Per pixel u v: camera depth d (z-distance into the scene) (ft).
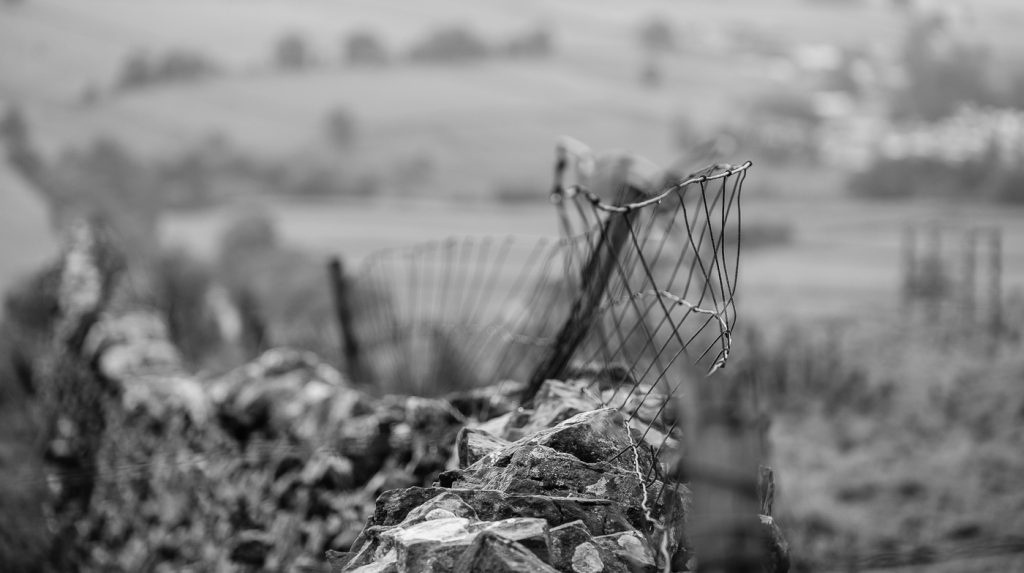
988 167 465.06
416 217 486.79
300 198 521.24
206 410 23.18
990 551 33.01
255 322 48.06
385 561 8.70
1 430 40.34
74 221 50.72
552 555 8.47
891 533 35.63
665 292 9.96
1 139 461.78
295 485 18.62
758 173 509.35
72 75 654.12
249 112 633.20
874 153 526.98
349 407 18.66
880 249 342.03
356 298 27.45
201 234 447.01
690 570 9.16
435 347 22.25
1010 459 44.37
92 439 31.94
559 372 14.88
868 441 49.34
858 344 74.02
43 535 30.25
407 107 650.02
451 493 9.50
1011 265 194.59
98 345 31.86
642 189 14.94
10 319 48.42
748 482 8.46
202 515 22.13
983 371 62.64
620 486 9.66
